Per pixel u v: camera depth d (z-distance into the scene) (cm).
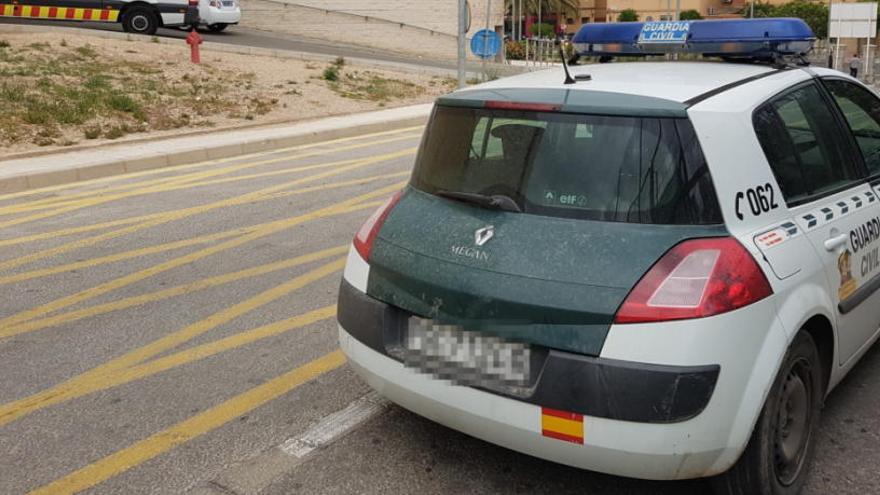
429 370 311
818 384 333
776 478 308
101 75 1695
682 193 290
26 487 341
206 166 1160
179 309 560
